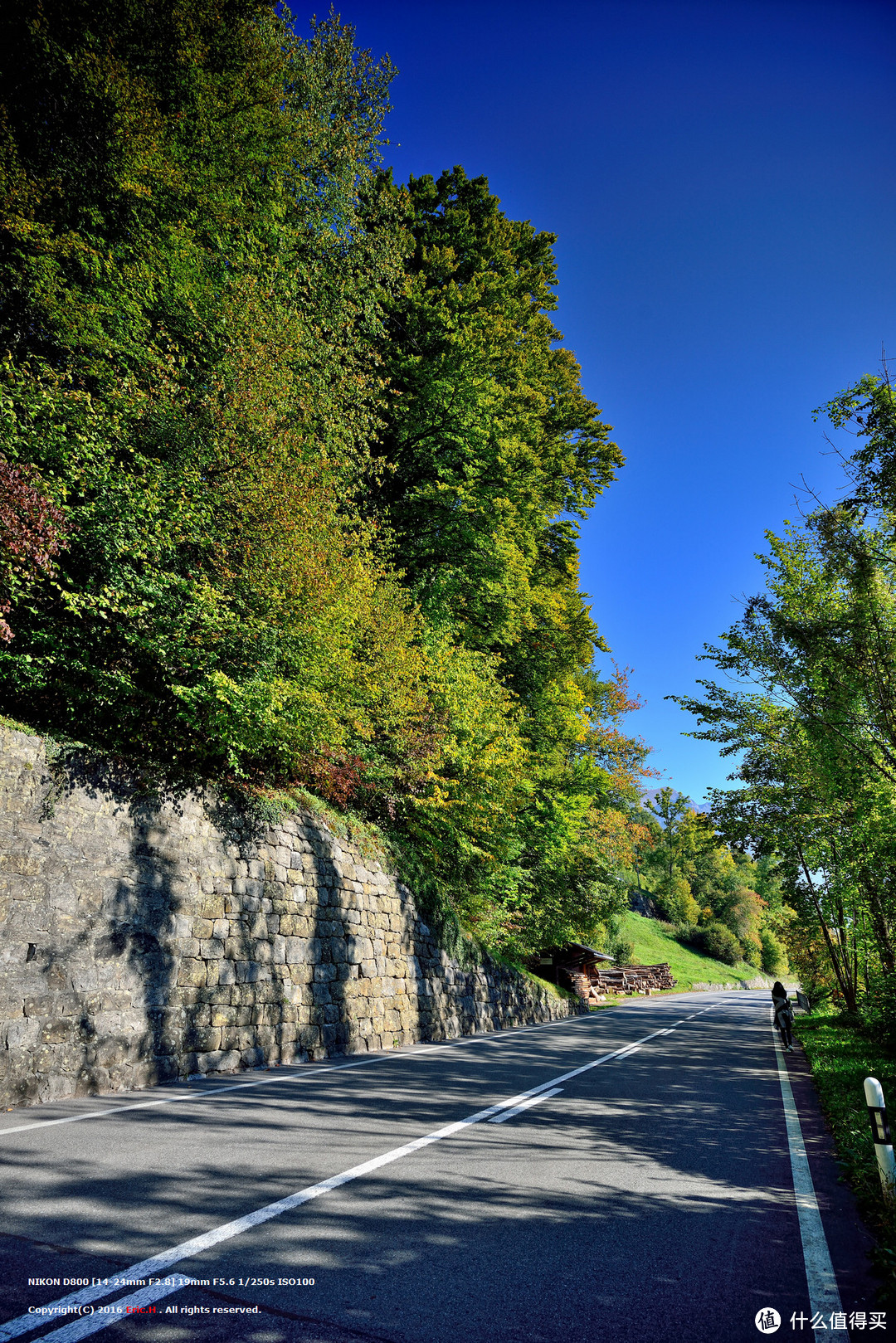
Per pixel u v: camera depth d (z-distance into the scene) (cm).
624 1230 388
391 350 2189
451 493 2183
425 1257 338
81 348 1126
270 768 1229
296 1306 283
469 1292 304
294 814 1212
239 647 1000
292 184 1742
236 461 1063
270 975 1042
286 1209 388
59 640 847
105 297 1159
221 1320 268
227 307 1211
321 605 1109
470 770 1778
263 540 1041
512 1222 391
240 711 935
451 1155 516
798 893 1881
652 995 4759
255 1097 720
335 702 1255
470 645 2403
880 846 1252
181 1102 680
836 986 2223
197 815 973
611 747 3975
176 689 900
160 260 1277
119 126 1205
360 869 1382
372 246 1908
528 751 2438
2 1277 293
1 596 779
